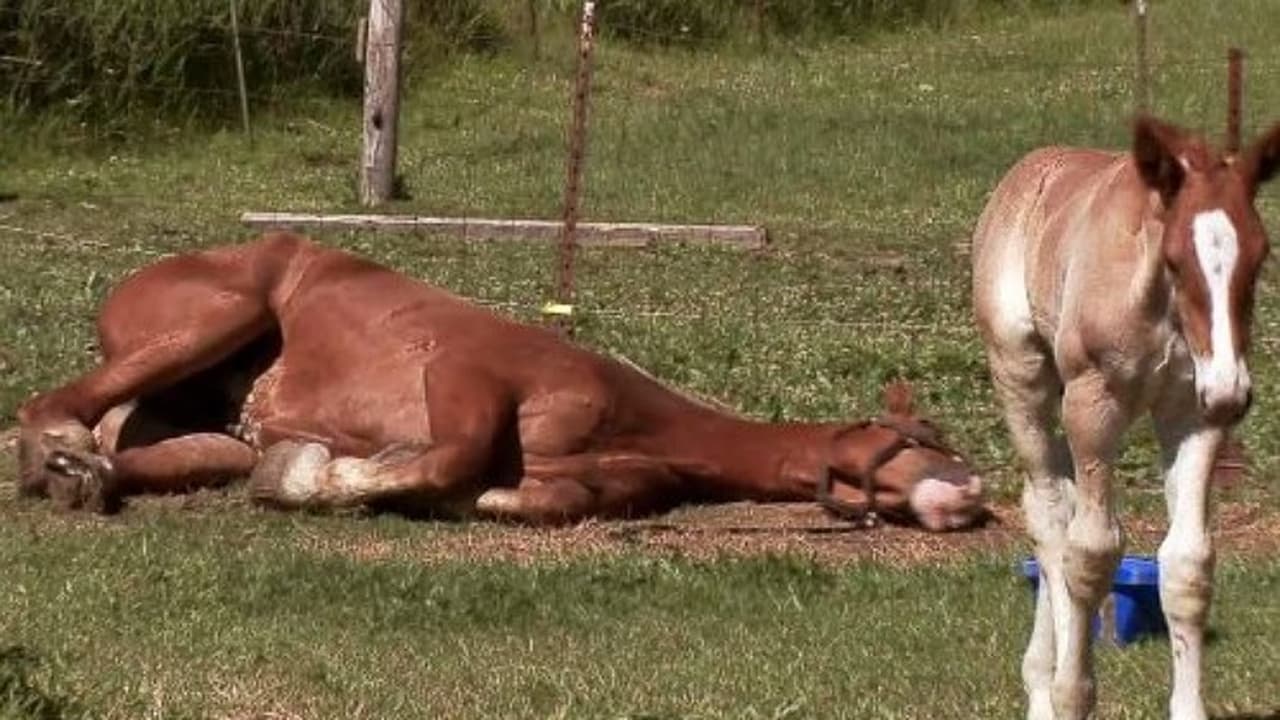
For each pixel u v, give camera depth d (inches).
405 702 376.8
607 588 474.0
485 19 1353.3
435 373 553.6
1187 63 1412.4
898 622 448.8
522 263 891.4
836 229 991.6
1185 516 324.8
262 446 580.1
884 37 1524.4
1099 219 330.3
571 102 1264.8
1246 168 311.6
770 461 563.8
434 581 473.7
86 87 1109.1
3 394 647.1
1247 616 452.1
